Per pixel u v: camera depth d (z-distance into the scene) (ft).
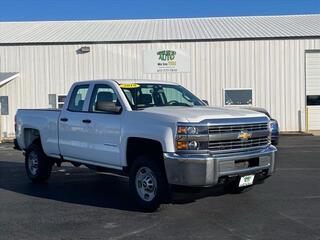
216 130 24.08
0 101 82.33
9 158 52.29
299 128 80.53
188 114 24.32
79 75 81.71
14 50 82.12
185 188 23.80
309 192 30.09
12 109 82.38
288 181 34.09
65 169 41.98
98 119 28.35
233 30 85.61
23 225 23.24
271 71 80.33
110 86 28.43
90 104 29.63
